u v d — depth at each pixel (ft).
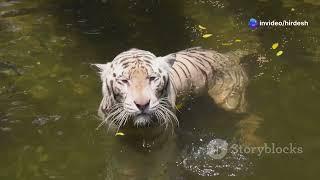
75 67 25.03
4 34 27.91
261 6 31.24
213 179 17.94
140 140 20.26
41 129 20.67
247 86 23.20
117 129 20.62
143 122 19.12
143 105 18.65
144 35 28.30
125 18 30.09
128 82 19.39
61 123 21.01
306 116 21.09
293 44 26.63
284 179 17.83
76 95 22.80
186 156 19.26
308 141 19.72
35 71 24.63
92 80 23.91
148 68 19.74
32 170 18.53
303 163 18.60
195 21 29.81
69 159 19.07
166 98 20.54
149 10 31.12
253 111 21.59
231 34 28.14
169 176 18.17
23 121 21.12
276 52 25.95
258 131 20.43
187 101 22.54
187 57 23.75
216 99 22.56
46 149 19.57
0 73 24.38
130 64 19.92
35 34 28.09
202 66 23.57
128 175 18.28
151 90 19.30
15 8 31.07
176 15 30.40
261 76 23.86
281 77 23.75
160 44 27.32
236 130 20.54
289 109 21.57
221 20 29.76
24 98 22.61
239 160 18.90
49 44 27.09
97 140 20.10
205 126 20.90
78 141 20.02
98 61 25.58
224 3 31.89
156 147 19.85
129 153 19.47
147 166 18.78
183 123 21.16
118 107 20.03
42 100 22.48
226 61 24.58
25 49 26.53
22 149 19.60
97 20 29.86
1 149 19.60
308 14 29.89
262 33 28.02
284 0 31.76
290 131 20.33
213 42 27.37
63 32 28.40
